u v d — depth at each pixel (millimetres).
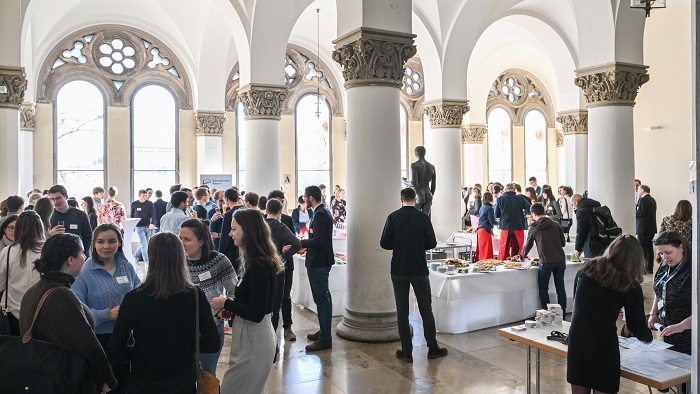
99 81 15461
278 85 10977
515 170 22812
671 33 13062
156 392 2629
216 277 3686
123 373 3279
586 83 9453
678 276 3920
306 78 18453
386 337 6176
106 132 15578
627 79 9117
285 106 18031
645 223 11219
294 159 18156
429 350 5652
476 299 6840
